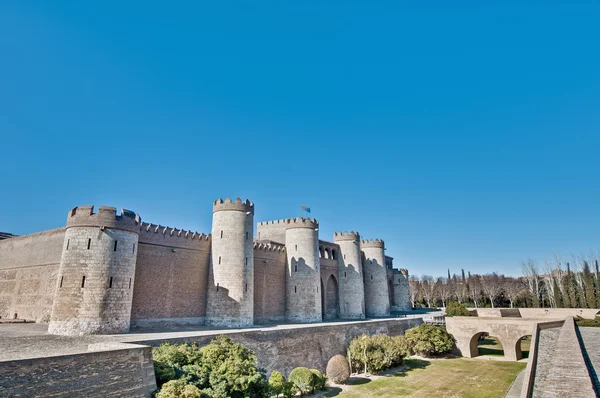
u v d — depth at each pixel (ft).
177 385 58.65
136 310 114.32
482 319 159.02
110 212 101.45
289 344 114.73
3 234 166.71
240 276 134.51
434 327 159.33
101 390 51.67
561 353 57.16
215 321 130.62
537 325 122.01
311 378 99.71
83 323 92.07
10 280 140.97
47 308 120.98
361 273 207.92
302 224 176.96
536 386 64.90
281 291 169.89
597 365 75.05
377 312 216.54
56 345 74.28
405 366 136.56
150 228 122.62
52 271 123.65
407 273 291.17
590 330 155.33
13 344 75.46
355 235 209.05
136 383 56.75
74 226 99.50
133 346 59.82
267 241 180.55
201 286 136.05
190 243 135.33
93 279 95.66
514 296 315.99
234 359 76.07
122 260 101.04
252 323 134.72
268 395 79.15
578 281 297.94
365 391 102.63
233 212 140.36
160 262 123.75
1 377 42.55
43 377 46.19
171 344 80.07
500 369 131.64
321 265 196.65
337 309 202.08
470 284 352.90
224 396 68.28
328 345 130.62
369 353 124.06
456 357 156.35
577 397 36.24
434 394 99.96
